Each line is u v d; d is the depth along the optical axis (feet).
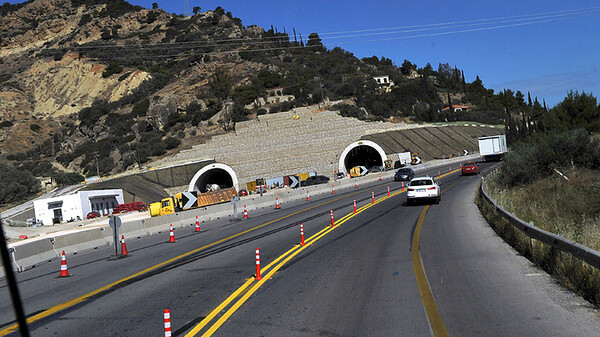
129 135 424.46
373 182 192.13
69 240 68.08
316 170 288.10
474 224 59.57
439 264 36.65
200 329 23.65
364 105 475.72
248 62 577.43
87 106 574.56
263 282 34.27
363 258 41.42
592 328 20.67
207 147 333.83
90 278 43.21
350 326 22.75
